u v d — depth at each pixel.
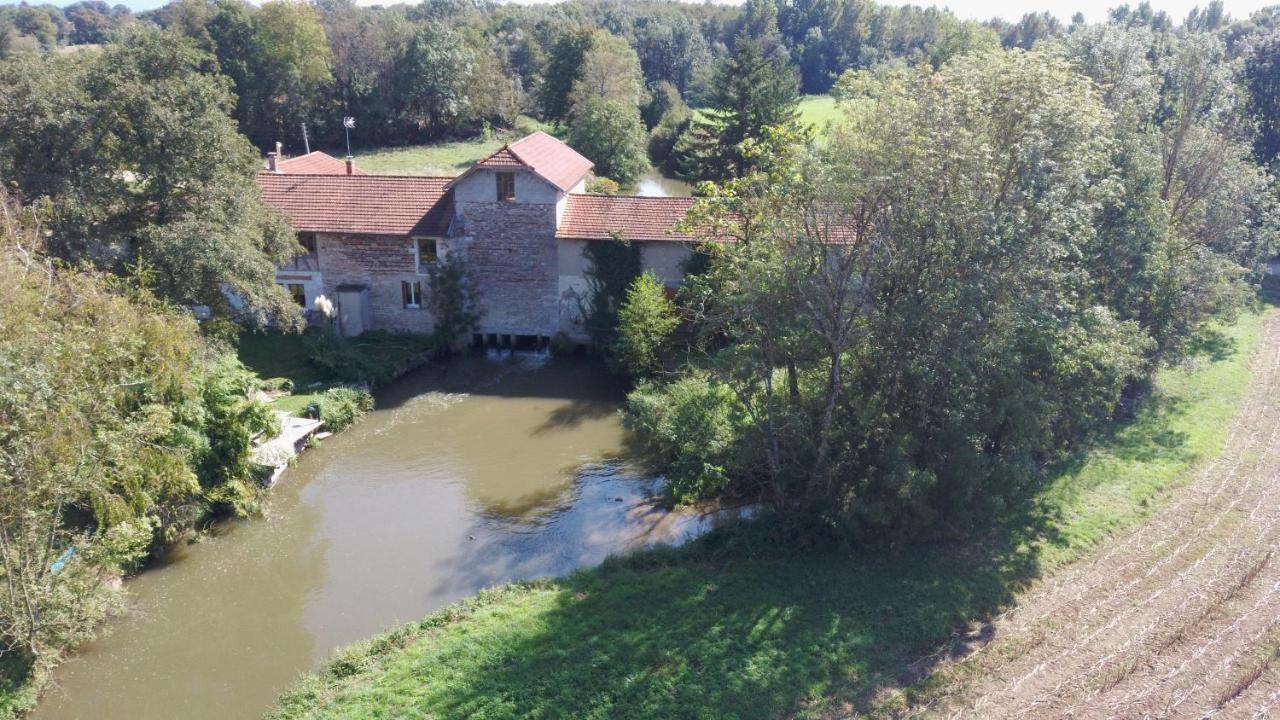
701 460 22.66
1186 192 30.88
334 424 26.80
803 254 18.92
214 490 20.89
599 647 15.68
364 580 19.11
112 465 17.41
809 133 23.20
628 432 27.14
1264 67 46.94
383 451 25.78
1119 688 14.17
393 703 14.30
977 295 16.77
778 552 18.69
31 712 14.87
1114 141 20.19
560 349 33.81
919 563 18.09
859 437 18.70
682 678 14.71
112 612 17.27
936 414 18.17
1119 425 25.09
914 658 15.30
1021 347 17.84
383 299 33.75
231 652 16.69
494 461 25.17
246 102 71.81
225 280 25.38
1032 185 16.73
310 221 32.75
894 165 16.83
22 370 14.50
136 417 18.31
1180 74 30.77
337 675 15.40
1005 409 17.47
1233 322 31.11
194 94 26.28
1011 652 15.25
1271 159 46.22
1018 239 16.83
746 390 19.81
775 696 14.27
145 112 25.14
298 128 75.12
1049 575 17.69
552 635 16.12
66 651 16.41
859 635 15.82
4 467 14.41
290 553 20.23
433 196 33.38
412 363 32.12
